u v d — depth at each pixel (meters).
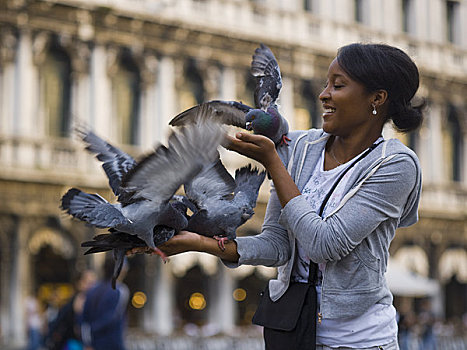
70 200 3.39
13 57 32.19
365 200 3.98
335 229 3.92
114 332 10.45
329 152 4.38
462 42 46.53
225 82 37.28
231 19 37.56
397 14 44.34
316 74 39.94
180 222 3.73
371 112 4.21
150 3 34.94
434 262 43.88
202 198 3.86
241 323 39.41
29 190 32.16
